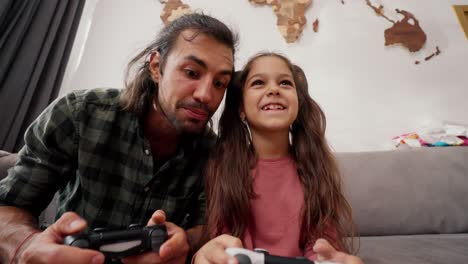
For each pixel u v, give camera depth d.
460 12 1.44
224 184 0.64
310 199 0.63
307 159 0.72
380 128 1.31
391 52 1.39
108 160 0.59
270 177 0.65
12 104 1.01
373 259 0.65
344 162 0.96
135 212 0.60
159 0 1.39
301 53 1.37
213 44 0.54
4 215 0.50
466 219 0.89
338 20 1.41
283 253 0.55
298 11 1.40
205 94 0.52
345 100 1.33
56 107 0.57
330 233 0.60
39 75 1.09
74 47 1.24
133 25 1.36
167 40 0.59
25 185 0.55
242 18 1.39
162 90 0.57
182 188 0.65
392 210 0.90
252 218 0.61
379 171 0.95
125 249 0.36
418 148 1.02
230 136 0.72
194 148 0.66
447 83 1.36
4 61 1.01
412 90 1.35
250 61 0.73
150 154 0.59
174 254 0.38
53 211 0.79
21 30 1.05
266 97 0.64
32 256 0.32
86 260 0.31
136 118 0.61
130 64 0.70
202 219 0.66
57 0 1.16
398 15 1.42
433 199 0.91
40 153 0.56
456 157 0.98
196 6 1.37
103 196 0.58
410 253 0.68
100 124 0.59
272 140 0.67
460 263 0.61
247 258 0.33
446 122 1.31
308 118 0.77
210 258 0.36
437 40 1.41
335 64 1.37
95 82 1.29
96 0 1.32
